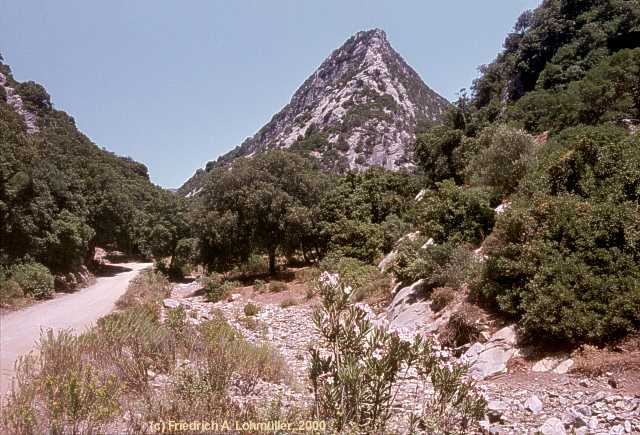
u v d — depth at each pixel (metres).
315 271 23.33
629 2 29.42
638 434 4.69
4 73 58.38
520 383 6.90
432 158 29.80
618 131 12.10
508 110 29.50
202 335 7.05
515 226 9.47
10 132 27.28
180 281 40.88
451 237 13.27
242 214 28.03
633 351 6.54
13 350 7.99
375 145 90.44
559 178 10.77
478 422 4.47
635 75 18.50
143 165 80.31
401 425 4.24
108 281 33.19
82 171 39.44
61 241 25.78
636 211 8.09
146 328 6.84
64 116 62.16
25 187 23.88
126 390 4.52
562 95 24.11
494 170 15.24
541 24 36.06
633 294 6.85
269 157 29.45
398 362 3.86
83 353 5.33
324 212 29.41
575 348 7.23
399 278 14.59
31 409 3.39
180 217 45.97
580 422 5.05
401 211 27.95
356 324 3.99
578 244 8.23
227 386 5.02
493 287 9.24
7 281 18.72
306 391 5.71
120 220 41.44
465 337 9.08
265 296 21.11
